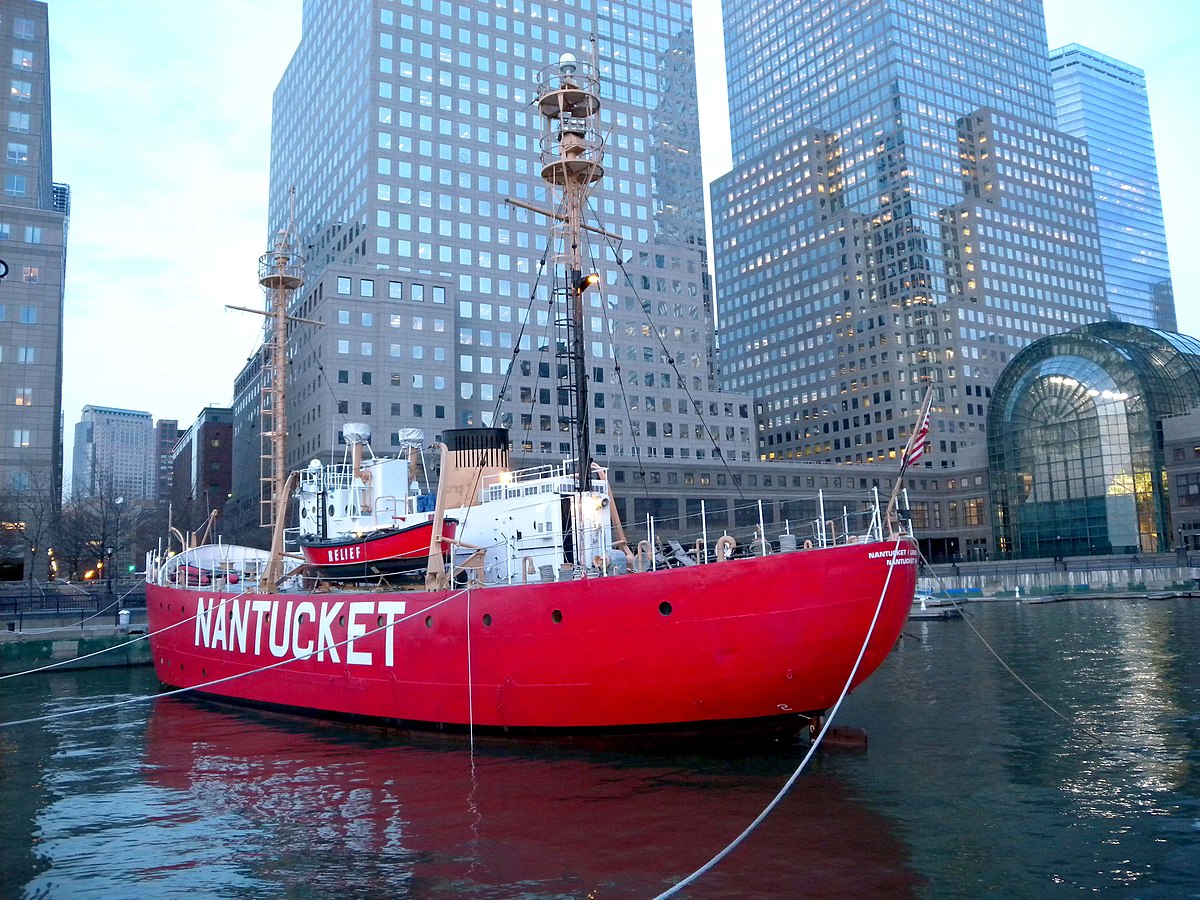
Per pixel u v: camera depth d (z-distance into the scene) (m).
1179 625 42.00
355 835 12.88
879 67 155.38
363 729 20.53
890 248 149.12
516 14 106.31
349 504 24.94
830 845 11.89
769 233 167.62
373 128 94.75
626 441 102.38
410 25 98.81
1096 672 28.17
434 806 14.09
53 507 80.06
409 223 95.06
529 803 14.03
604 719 16.73
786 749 17.27
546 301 101.19
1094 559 90.81
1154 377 102.19
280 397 30.17
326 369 84.56
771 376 164.38
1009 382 114.75
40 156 93.06
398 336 88.19
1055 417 108.75
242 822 13.84
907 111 150.88
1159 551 98.12
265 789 15.79
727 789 14.59
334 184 104.56
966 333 142.12
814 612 15.45
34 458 81.25
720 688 15.85
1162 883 10.42
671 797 14.15
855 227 152.38
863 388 145.88
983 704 23.20
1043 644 36.72
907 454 16.97
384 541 22.28
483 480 24.05
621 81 112.88
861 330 147.38
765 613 15.52
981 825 12.74
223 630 25.50
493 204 100.44
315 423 86.12
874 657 16.03
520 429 96.00
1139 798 14.01
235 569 29.64
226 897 10.64
